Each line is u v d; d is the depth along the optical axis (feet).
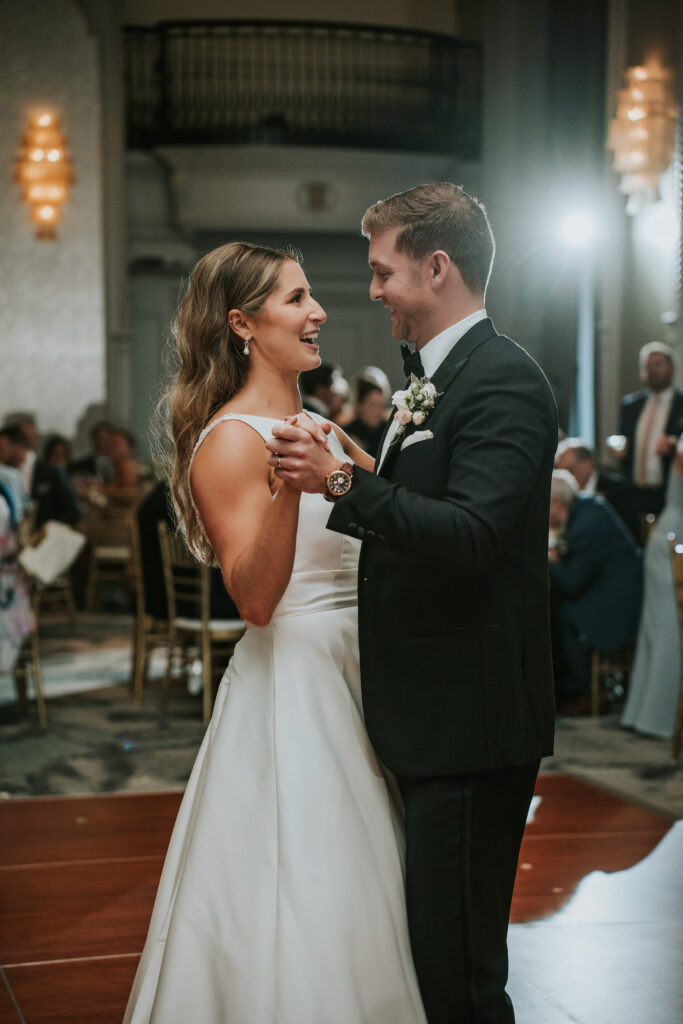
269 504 6.42
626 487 23.06
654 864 11.91
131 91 42.42
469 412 6.02
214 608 18.40
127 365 38.47
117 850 12.39
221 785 6.40
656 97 29.73
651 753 16.40
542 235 38.01
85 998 8.89
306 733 6.34
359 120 44.14
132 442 33.78
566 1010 8.69
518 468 5.82
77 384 37.88
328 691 6.44
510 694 6.21
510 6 39.91
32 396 37.63
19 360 37.52
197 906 6.22
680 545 15.94
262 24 42.57
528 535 6.30
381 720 6.25
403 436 6.33
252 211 40.93
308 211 41.14
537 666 6.38
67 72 37.32
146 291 42.98
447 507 5.68
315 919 6.02
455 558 5.67
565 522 18.86
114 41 37.60
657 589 17.46
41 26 37.11
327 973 5.95
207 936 6.18
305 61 44.09
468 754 6.13
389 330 44.83
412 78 44.27
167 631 20.84
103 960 9.60
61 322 37.73
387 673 6.27
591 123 35.14
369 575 6.32
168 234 41.39
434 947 6.15
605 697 19.24
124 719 18.61
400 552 5.78
